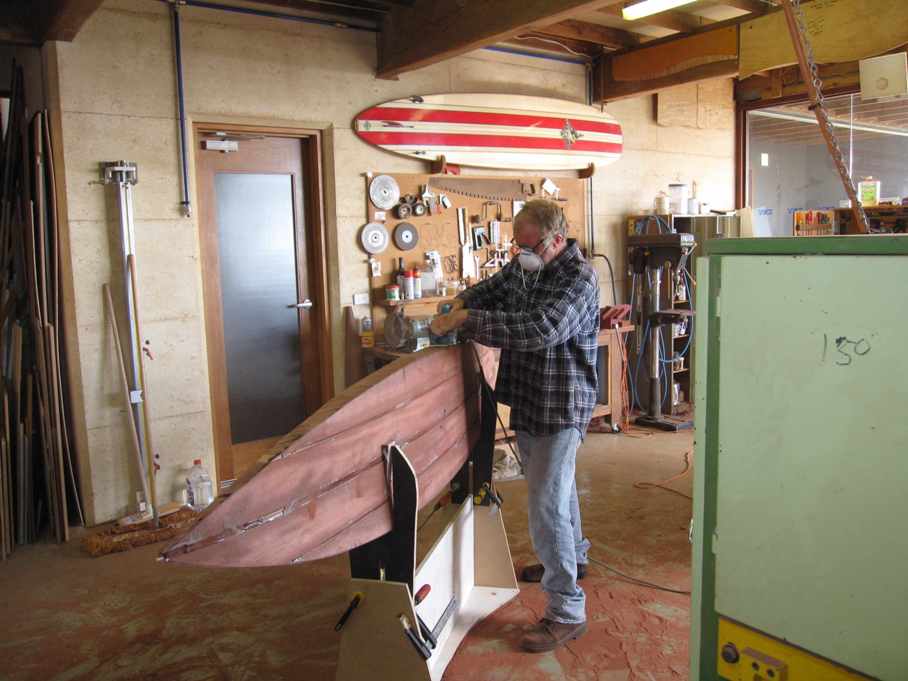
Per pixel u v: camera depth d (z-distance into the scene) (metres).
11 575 3.19
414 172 4.77
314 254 4.50
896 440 1.04
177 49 3.83
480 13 3.68
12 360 3.59
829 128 1.63
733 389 1.23
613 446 4.95
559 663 2.39
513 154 5.10
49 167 3.53
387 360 4.34
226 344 4.24
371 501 1.82
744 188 6.69
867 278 1.04
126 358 3.79
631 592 2.86
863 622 1.11
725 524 1.28
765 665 1.25
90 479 3.72
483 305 2.60
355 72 4.45
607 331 5.19
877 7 4.12
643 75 5.30
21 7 3.59
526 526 3.57
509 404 2.53
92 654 2.54
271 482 1.52
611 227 5.90
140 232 3.80
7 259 3.70
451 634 2.52
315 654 2.50
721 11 5.15
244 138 4.18
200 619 2.77
